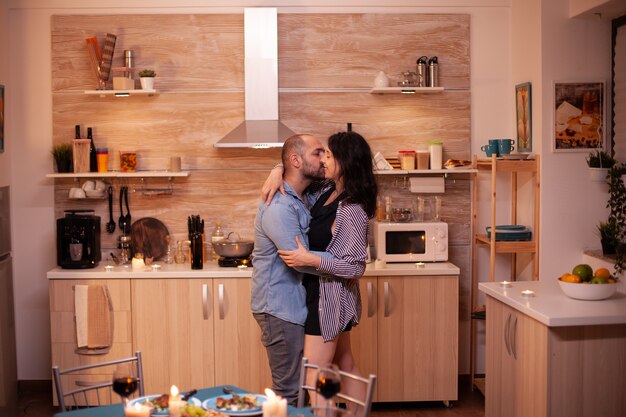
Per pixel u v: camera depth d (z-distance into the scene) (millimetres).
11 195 5480
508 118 5605
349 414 2549
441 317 5066
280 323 3771
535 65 5152
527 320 3719
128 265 5293
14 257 5508
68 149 5371
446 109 5578
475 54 5590
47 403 5328
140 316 5023
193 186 5535
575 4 4941
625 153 4930
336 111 5547
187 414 2447
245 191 5551
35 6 5434
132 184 5516
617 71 4992
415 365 5078
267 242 3775
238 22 5480
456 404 5242
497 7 5566
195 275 4996
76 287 4988
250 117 5379
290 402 3809
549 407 3555
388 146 5574
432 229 5234
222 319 5023
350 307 3748
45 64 5461
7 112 5398
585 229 5113
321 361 3736
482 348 5633
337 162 3697
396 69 5551
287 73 5523
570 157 5090
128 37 5461
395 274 5027
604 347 3572
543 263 5121
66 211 5285
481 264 5652
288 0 5500
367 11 5539
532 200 5258
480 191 5625
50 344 5562
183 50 5480
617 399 3596
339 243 3703
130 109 5496
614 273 4723
